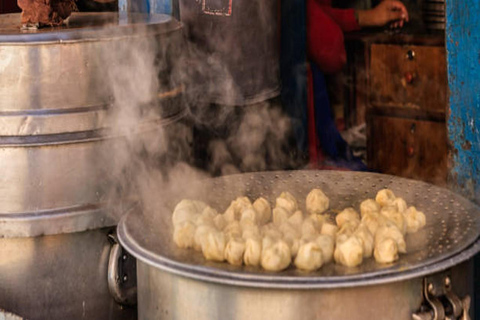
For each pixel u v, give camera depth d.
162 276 1.70
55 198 2.10
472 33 2.14
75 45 2.05
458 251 1.64
